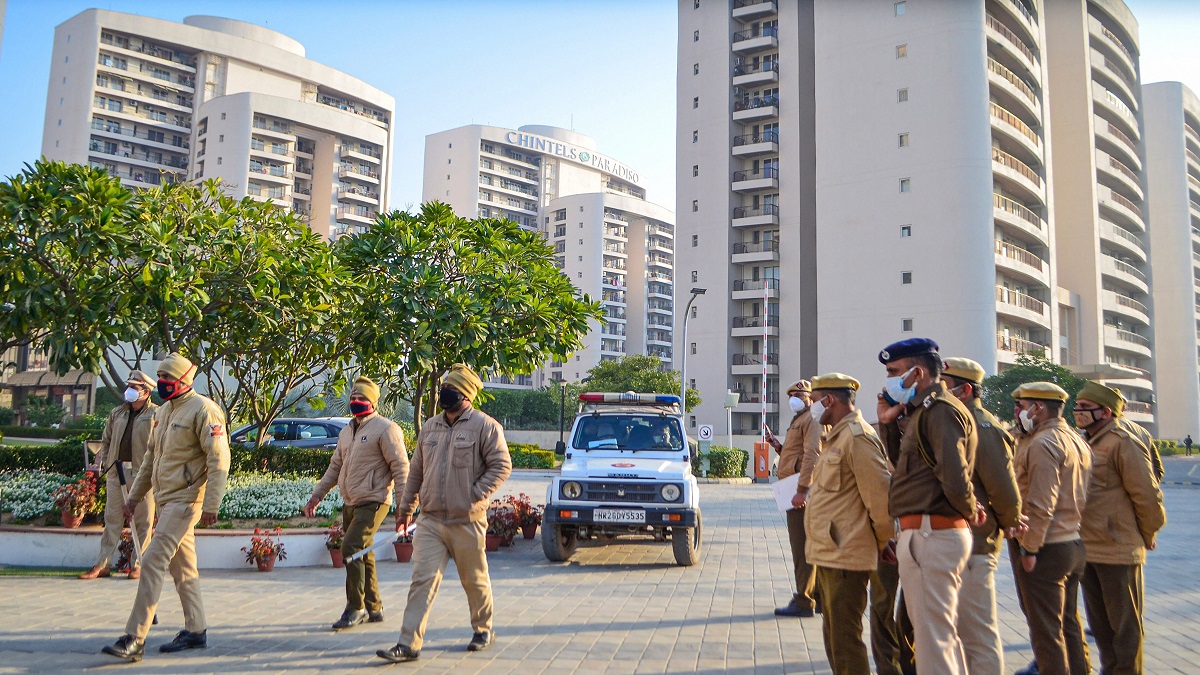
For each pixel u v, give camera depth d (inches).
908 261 1785.2
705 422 2100.1
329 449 597.6
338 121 3427.7
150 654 229.9
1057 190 2336.4
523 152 4606.3
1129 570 210.1
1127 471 209.5
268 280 483.8
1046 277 1996.8
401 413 1379.2
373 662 225.1
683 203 2194.9
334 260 522.0
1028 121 2057.1
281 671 215.2
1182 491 1198.9
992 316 1711.4
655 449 446.0
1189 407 2679.6
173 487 231.9
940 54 1791.3
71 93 3181.6
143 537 346.6
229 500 423.5
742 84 2148.1
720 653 244.7
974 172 1742.1
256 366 600.7
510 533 472.7
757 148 2100.1
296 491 450.0
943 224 1753.2
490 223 567.2
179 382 234.7
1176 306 2726.4
